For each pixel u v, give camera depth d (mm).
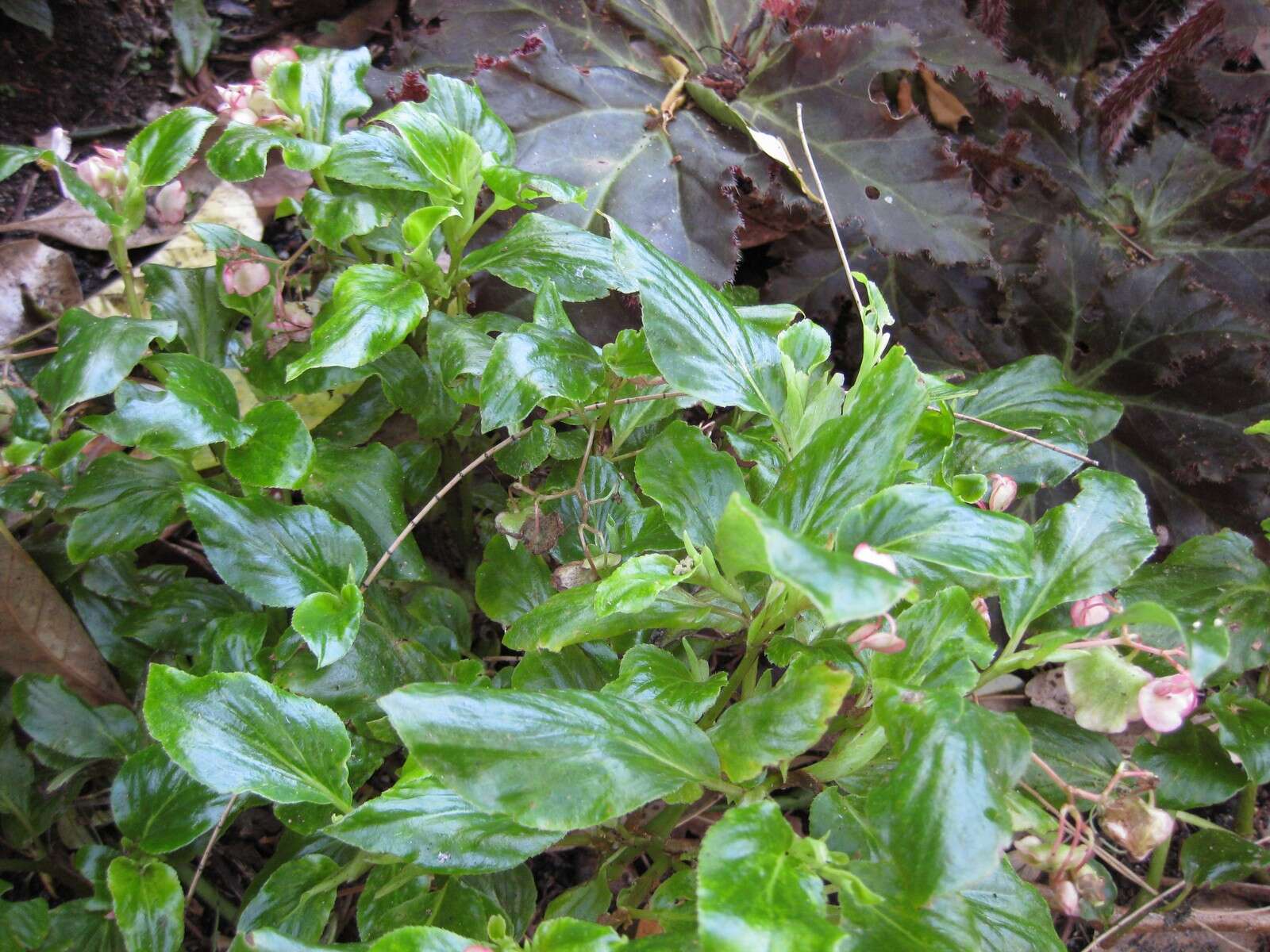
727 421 527
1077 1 688
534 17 582
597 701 299
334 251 455
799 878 259
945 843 260
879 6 593
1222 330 558
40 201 665
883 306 359
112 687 473
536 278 425
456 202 426
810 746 294
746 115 567
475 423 498
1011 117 662
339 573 391
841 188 549
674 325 343
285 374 446
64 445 402
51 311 591
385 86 557
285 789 324
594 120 543
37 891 461
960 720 273
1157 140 660
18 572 440
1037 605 334
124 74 739
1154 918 472
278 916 343
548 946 275
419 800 313
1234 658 411
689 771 297
